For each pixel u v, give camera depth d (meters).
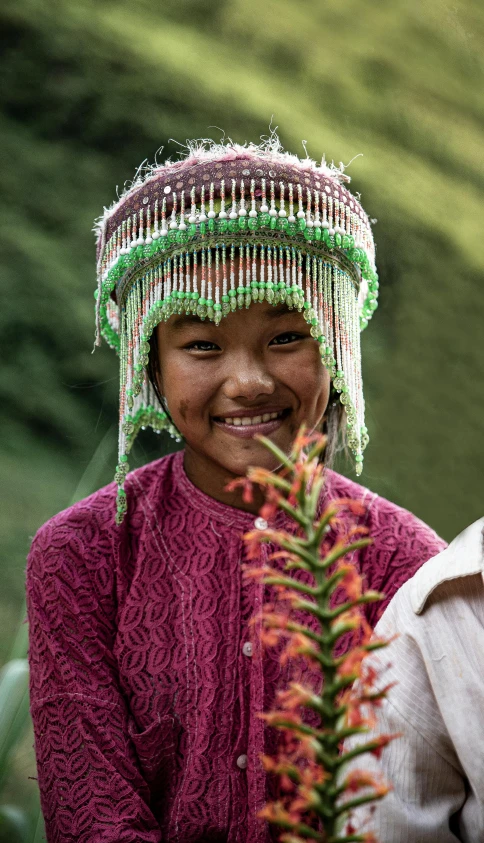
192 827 1.34
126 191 1.49
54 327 4.43
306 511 0.68
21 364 4.35
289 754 1.31
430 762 1.14
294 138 4.54
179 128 4.70
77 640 1.42
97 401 4.44
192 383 1.34
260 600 1.39
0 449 4.12
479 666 1.12
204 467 1.44
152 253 1.35
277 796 1.33
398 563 1.44
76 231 4.59
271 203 1.31
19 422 4.27
